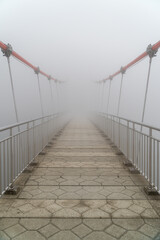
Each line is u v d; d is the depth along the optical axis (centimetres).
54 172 477
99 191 369
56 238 238
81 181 419
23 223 267
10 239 236
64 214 289
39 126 629
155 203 322
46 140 773
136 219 276
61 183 407
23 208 305
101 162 567
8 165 347
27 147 473
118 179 431
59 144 836
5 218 278
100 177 444
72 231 251
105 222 269
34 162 534
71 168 509
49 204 318
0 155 316
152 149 387
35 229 254
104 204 319
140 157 450
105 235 243
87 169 502
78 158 609
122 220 274
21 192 362
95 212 295
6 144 363
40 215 286
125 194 355
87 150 721
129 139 548
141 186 392
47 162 562
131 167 497
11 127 344
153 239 237
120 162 567
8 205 314
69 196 347
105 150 722
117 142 740
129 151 550
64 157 620
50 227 259
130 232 249
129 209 303
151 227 259
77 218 279
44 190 372
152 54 617
